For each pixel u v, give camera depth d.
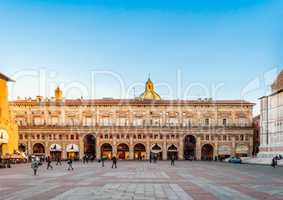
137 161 137.12
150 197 30.47
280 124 119.12
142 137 156.75
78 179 48.62
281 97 119.50
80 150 155.88
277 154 118.19
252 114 158.50
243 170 73.81
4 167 81.62
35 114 159.88
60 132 156.25
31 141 156.25
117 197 30.36
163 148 156.50
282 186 40.00
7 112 123.69
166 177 52.69
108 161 137.25
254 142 162.62
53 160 148.88
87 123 159.38
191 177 53.03
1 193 33.09
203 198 30.08
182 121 159.12
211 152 158.88
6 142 118.44
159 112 159.62
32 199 29.19
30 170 71.31
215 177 53.28
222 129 156.25
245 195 32.09
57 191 34.50
